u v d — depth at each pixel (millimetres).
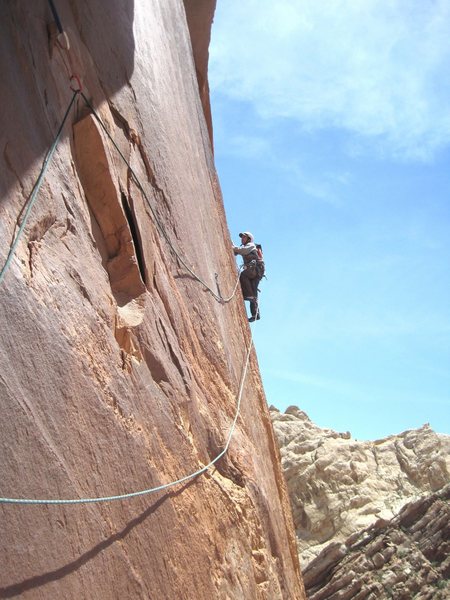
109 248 5430
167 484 4777
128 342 5043
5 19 4305
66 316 4109
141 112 6934
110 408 4328
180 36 11180
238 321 11258
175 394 5691
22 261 3811
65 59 5133
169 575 4527
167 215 7230
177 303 6691
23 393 3406
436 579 30969
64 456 3611
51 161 4508
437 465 37094
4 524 3012
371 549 31969
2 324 3400
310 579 31234
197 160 10266
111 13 6688
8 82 4078
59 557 3340
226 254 11758
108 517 3939
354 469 37125
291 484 37031
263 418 11633
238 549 6297
